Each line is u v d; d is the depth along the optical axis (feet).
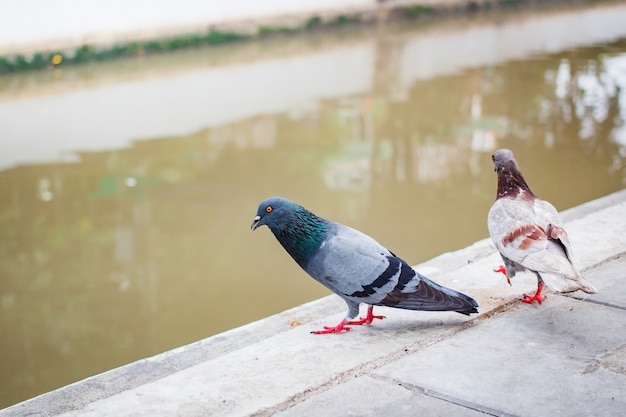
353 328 11.23
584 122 31.83
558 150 28.14
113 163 28.99
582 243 13.67
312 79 42.27
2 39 46.11
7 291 19.60
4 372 15.85
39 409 9.45
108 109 36.99
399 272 10.61
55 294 19.56
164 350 16.51
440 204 24.06
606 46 49.42
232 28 55.88
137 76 44.88
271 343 10.76
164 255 21.54
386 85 40.22
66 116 35.81
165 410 8.99
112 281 20.06
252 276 20.26
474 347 10.35
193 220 23.63
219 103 37.37
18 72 46.70
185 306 18.49
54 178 27.50
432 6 68.08
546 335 10.59
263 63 47.75
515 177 11.89
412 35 57.93
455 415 8.70
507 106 35.01
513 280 12.55
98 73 46.24
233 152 29.96
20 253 21.75
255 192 25.71
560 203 22.62
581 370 9.57
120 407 9.07
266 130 32.68
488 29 59.88
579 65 43.37
